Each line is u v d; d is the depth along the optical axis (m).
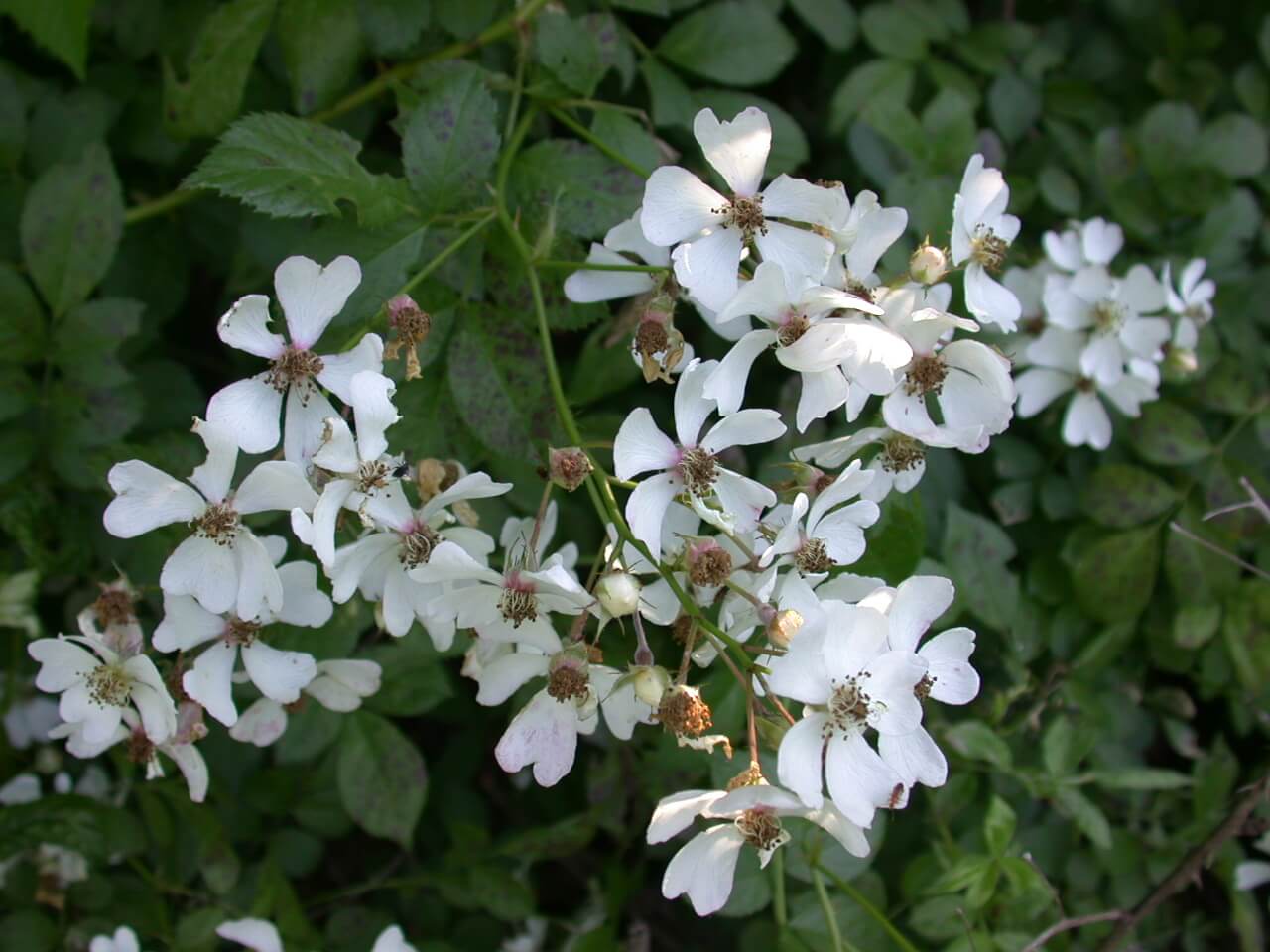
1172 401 0.31
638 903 0.33
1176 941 0.31
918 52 0.31
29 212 0.26
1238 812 0.27
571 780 0.32
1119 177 0.31
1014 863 0.26
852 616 0.20
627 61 0.28
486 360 0.24
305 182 0.23
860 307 0.21
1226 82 0.33
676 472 0.22
